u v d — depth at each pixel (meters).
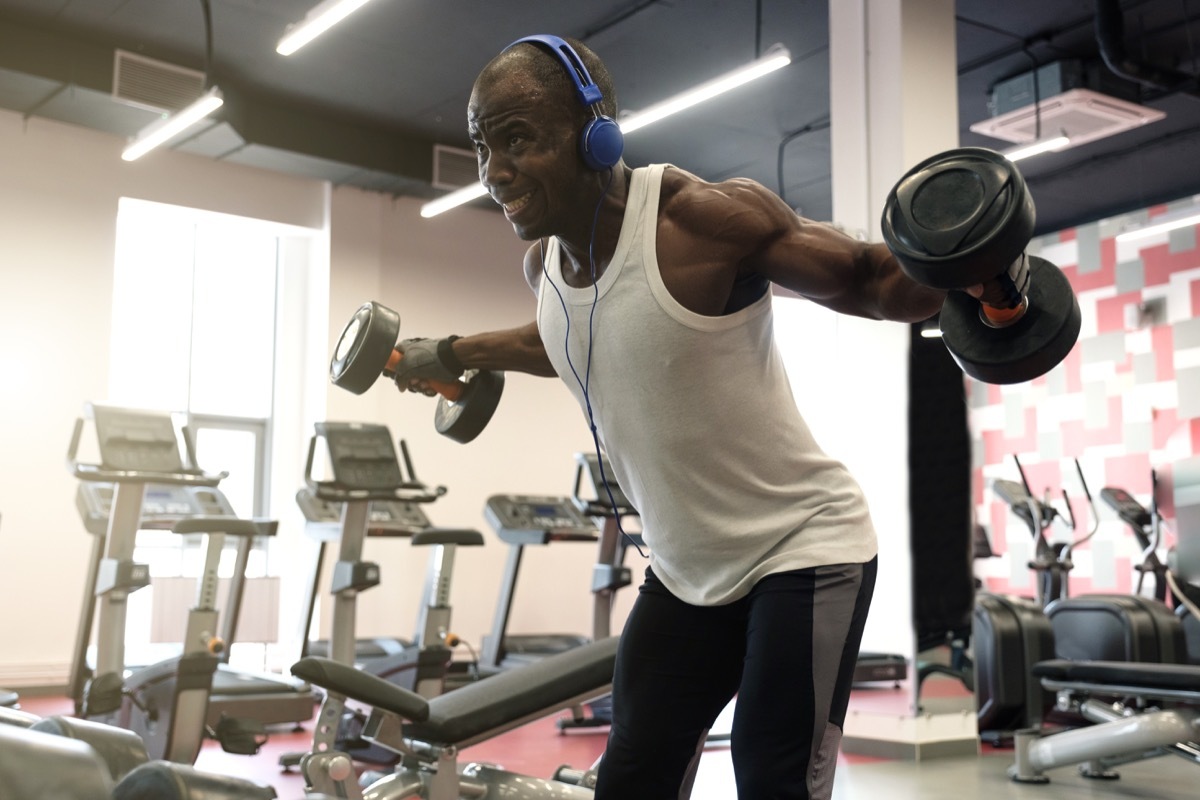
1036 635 5.19
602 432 1.50
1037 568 6.54
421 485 5.19
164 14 6.16
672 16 6.17
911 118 4.98
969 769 4.48
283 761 4.38
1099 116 6.78
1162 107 7.20
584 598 9.07
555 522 6.78
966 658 4.84
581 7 6.09
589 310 1.39
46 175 7.03
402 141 7.94
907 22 5.02
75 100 6.64
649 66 6.85
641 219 1.33
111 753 1.04
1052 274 1.05
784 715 1.31
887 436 4.91
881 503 4.90
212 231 8.06
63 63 6.37
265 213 7.93
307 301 8.30
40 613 6.74
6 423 6.77
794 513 1.41
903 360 4.88
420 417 8.44
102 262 7.18
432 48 6.57
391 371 1.78
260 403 8.17
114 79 6.50
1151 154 7.98
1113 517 8.81
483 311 8.85
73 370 7.01
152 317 7.79
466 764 2.14
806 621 1.34
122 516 4.86
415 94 7.24
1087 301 9.28
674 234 1.32
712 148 8.07
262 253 8.27
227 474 5.00
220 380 8.03
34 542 6.77
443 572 4.65
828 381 5.20
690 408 1.36
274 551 8.05
